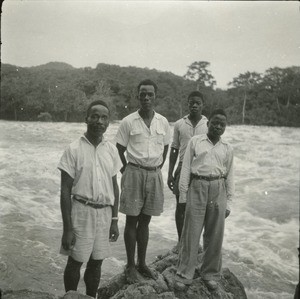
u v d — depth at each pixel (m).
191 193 3.17
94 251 2.76
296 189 10.98
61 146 16.02
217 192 3.12
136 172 3.11
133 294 3.02
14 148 15.06
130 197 3.13
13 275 4.86
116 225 2.89
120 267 5.46
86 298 2.58
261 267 6.18
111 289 3.27
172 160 3.93
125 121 3.15
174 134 3.89
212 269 3.27
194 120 3.77
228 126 18.70
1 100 22.14
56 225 7.42
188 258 3.23
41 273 5.03
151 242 6.76
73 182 2.71
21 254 5.57
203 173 3.11
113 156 2.83
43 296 2.65
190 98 3.73
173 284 3.23
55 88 21.89
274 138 17.03
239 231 7.88
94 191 2.68
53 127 20.53
